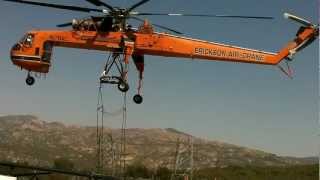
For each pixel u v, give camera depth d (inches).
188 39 1325.0
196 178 3929.6
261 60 1380.4
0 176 904.9
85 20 1310.3
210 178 4424.2
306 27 1382.9
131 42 1284.4
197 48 1326.3
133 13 1256.8
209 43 1343.5
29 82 1350.9
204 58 1342.3
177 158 4222.4
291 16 1363.2
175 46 1306.6
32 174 989.2
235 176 4670.3
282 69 1395.2
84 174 971.3
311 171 4643.2
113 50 1291.8
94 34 1295.5
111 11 1255.5
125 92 1264.8
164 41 1301.7
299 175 4532.5
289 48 1392.7
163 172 3998.5
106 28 1288.1
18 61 1332.4
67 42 1316.4
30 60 1325.0
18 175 976.9
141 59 1337.4
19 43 1343.5
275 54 1392.7
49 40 1327.5
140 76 1327.5
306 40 1385.3
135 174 3841.0
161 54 1315.2
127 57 1277.1
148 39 1291.8
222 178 4522.6
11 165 963.3
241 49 1368.1
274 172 4808.1
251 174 4785.9
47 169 957.8
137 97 1310.3
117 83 1266.0
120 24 1288.1
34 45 1328.7
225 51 1350.9
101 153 1342.3
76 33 1309.1
